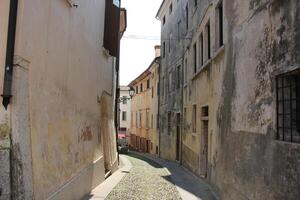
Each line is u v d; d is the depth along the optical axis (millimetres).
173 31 24984
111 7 15602
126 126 63750
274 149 6074
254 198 7066
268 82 6488
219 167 10781
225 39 10328
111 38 16016
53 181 7477
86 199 10180
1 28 5832
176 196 10992
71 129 9211
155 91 34000
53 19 7527
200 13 15164
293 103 5707
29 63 6281
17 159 5699
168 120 26719
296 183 5180
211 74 12500
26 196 5871
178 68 22812
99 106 14062
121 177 15336
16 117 5797
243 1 8273
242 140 8156
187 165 18656
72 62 9273
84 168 10797
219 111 11023
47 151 7156
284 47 5781
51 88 7484
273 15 6281
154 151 34125
